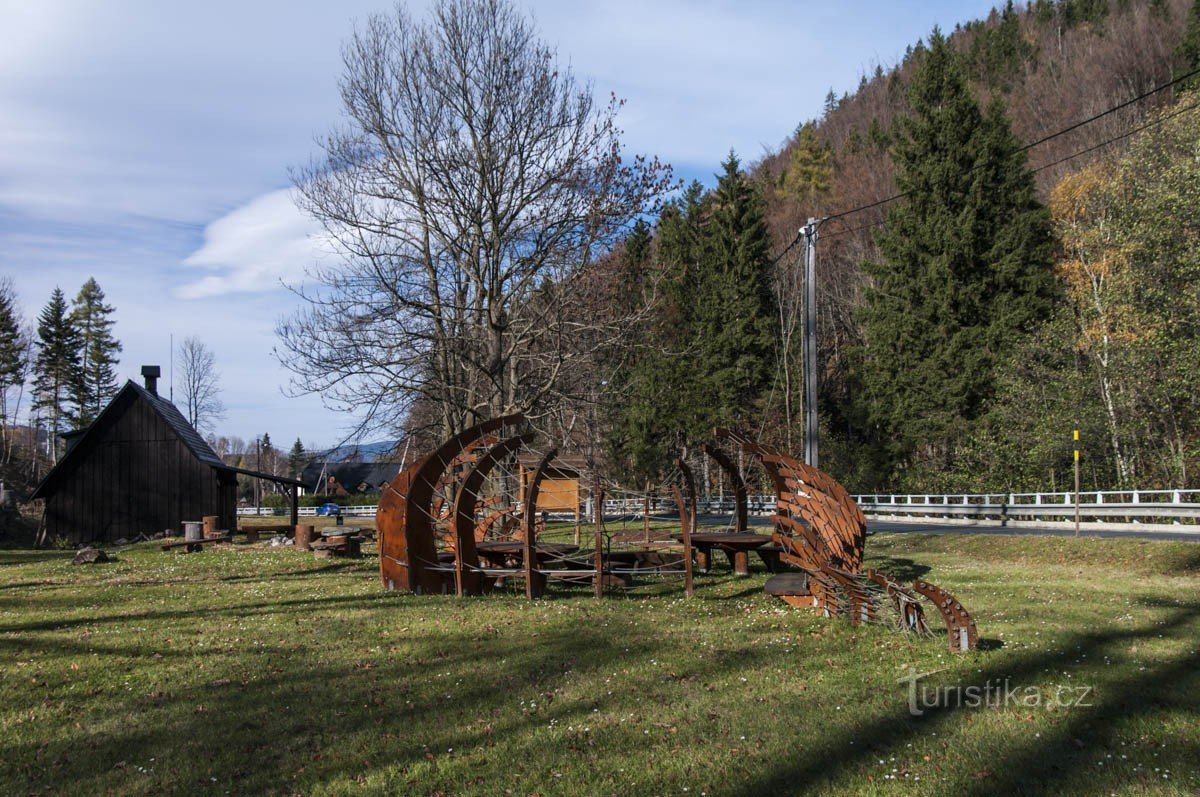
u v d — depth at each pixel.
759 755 6.40
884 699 7.69
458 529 14.47
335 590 15.23
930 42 42.25
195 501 35.53
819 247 58.81
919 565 19.14
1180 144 29.95
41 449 83.06
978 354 39.38
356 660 9.59
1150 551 18.58
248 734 7.12
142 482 35.56
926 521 35.84
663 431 49.38
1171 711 7.11
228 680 8.77
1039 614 11.78
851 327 58.22
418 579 14.83
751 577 16.50
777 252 60.88
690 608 12.89
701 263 51.50
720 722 7.19
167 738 7.06
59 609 13.50
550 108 23.56
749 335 50.41
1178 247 30.17
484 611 12.72
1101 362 34.34
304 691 8.38
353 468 85.38
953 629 9.38
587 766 6.26
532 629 11.30
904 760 6.23
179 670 9.20
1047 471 37.28
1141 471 35.34
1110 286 32.81
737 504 18.23
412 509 14.84
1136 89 48.00
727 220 50.78
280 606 13.45
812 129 70.06
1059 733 6.68
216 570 19.36
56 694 8.34
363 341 22.62
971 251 40.22
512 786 5.95
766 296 52.59
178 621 12.16
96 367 82.44
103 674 9.05
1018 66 62.34
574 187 23.44
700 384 49.72
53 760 6.61
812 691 8.04
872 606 10.88
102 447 35.50
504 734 7.03
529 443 22.16
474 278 24.20
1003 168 40.56
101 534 35.12
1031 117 54.12
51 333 78.38
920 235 41.69
